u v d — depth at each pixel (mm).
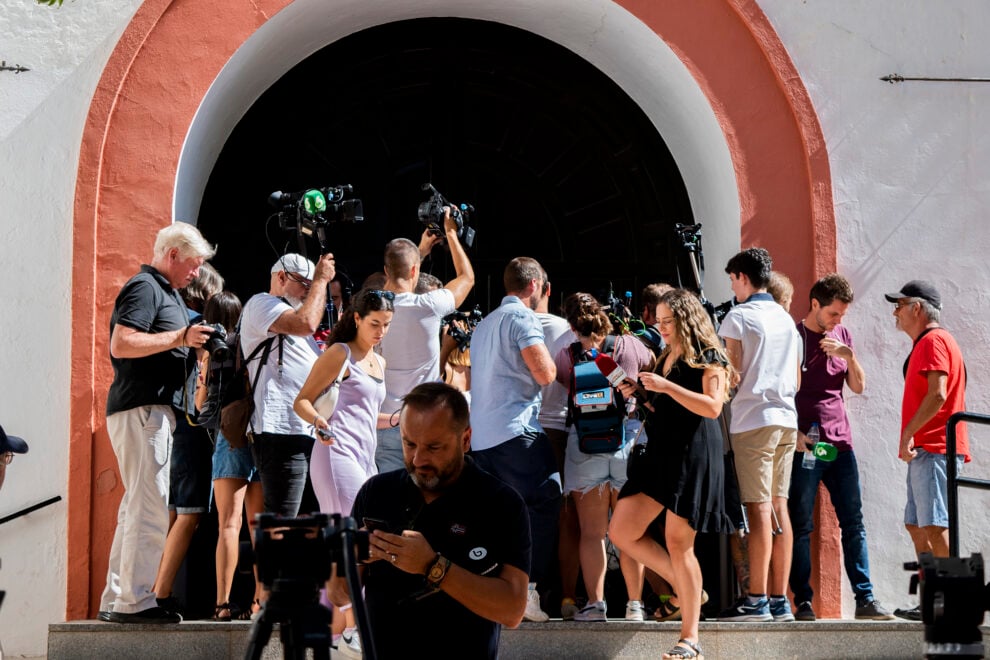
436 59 9875
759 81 8875
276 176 9648
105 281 8211
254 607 7574
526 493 7301
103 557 8039
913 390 7906
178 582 8594
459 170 9906
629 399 7789
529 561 4633
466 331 8188
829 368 8180
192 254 7430
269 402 7172
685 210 9977
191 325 7480
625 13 8891
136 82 8383
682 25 8883
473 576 4395
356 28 9648
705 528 6910
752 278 7855
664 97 9508
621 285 9977
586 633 7375
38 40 8328
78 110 8305
